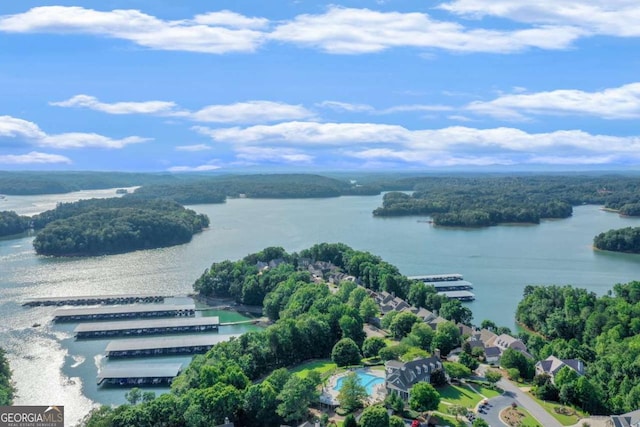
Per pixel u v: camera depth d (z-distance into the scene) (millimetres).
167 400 199625
